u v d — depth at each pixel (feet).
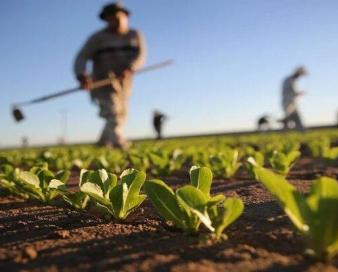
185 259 1.97
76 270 1.86
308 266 1.84
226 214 2.14
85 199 3.18
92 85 12.20
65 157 8.23
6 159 7.10
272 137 17.69
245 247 2.13
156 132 24.21
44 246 2.26
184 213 2.35
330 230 1.77
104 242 2.30
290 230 2.50
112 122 13.61
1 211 3.39
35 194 3.53
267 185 1.90
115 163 6.72
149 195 2.37
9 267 1.94
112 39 13.03
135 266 1.89
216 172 5.54
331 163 7.24
